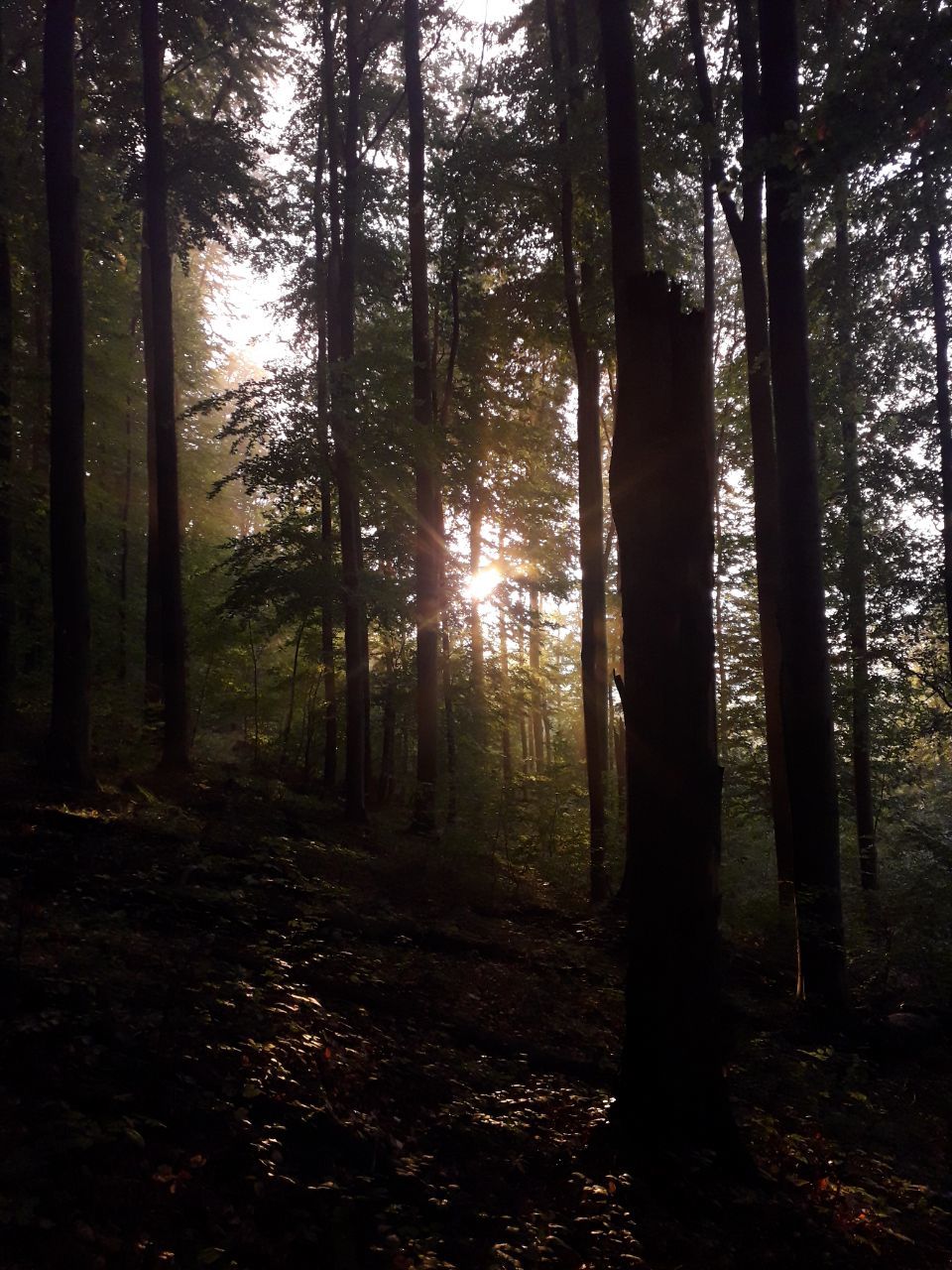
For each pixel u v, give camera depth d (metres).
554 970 9.46
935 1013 9.85
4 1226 3.50
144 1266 3.58
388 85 19.14
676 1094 5.57
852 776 18.20
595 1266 4.34
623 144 7.18
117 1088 4.57
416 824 15.18
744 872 18.23
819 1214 5.35
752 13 12.51
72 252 11.66
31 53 16.45
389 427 14.19
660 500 5.83
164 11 15.71
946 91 7.86
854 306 14.62
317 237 19.09
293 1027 5.79
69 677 11.30
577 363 13.51
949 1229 5.74
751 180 9.39
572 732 23.05
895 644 18.50
